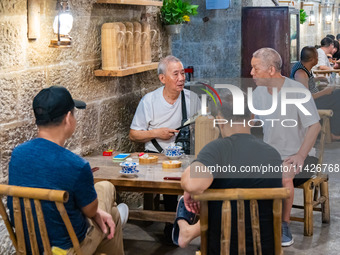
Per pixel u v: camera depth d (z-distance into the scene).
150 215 3.57
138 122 4.28
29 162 2.35
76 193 2.35
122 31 4.12
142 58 4.64
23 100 3.22
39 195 2.21
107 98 4.33
